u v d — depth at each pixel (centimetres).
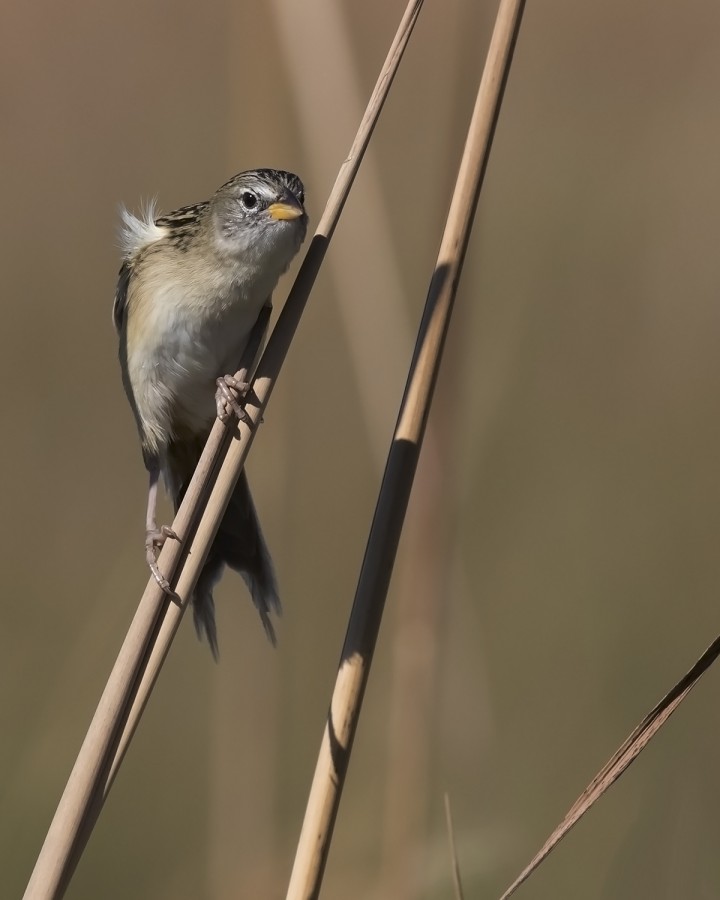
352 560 1114
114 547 1178
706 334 1220
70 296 1299
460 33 705
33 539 1187
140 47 1475
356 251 816
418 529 705
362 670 532
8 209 1328
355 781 938
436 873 745
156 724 1095
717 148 1276
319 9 808
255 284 738
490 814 814
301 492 1153
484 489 1081
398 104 1388
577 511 1081
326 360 1202
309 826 527
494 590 1059
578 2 1540
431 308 543
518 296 1132
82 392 1272
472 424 1012
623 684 995
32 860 873
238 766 852
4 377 1266
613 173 1260
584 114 1345
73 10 1498
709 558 1067
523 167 1283
